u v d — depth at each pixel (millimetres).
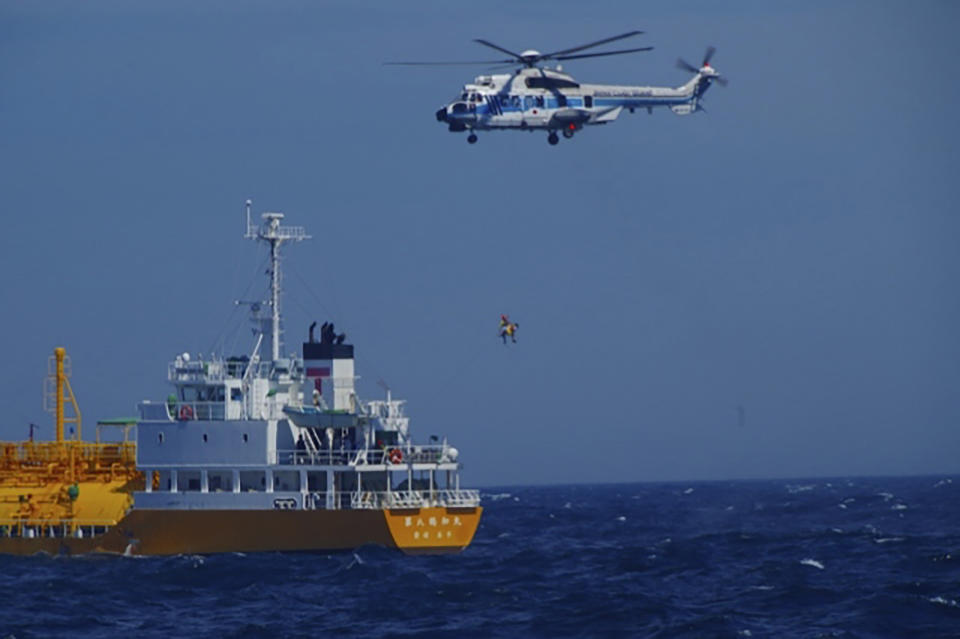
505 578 157375
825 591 143875
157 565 159500
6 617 130875
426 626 125000
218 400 164875
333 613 132000
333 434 163500
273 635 120375
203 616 131500
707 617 127000
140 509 163750
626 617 129125
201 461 162000
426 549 160500
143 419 164500
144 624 127625
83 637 121500
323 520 157750
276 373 166250
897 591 145750
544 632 123125
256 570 153625
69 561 165500
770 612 134750
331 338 167625
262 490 163125
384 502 159500
